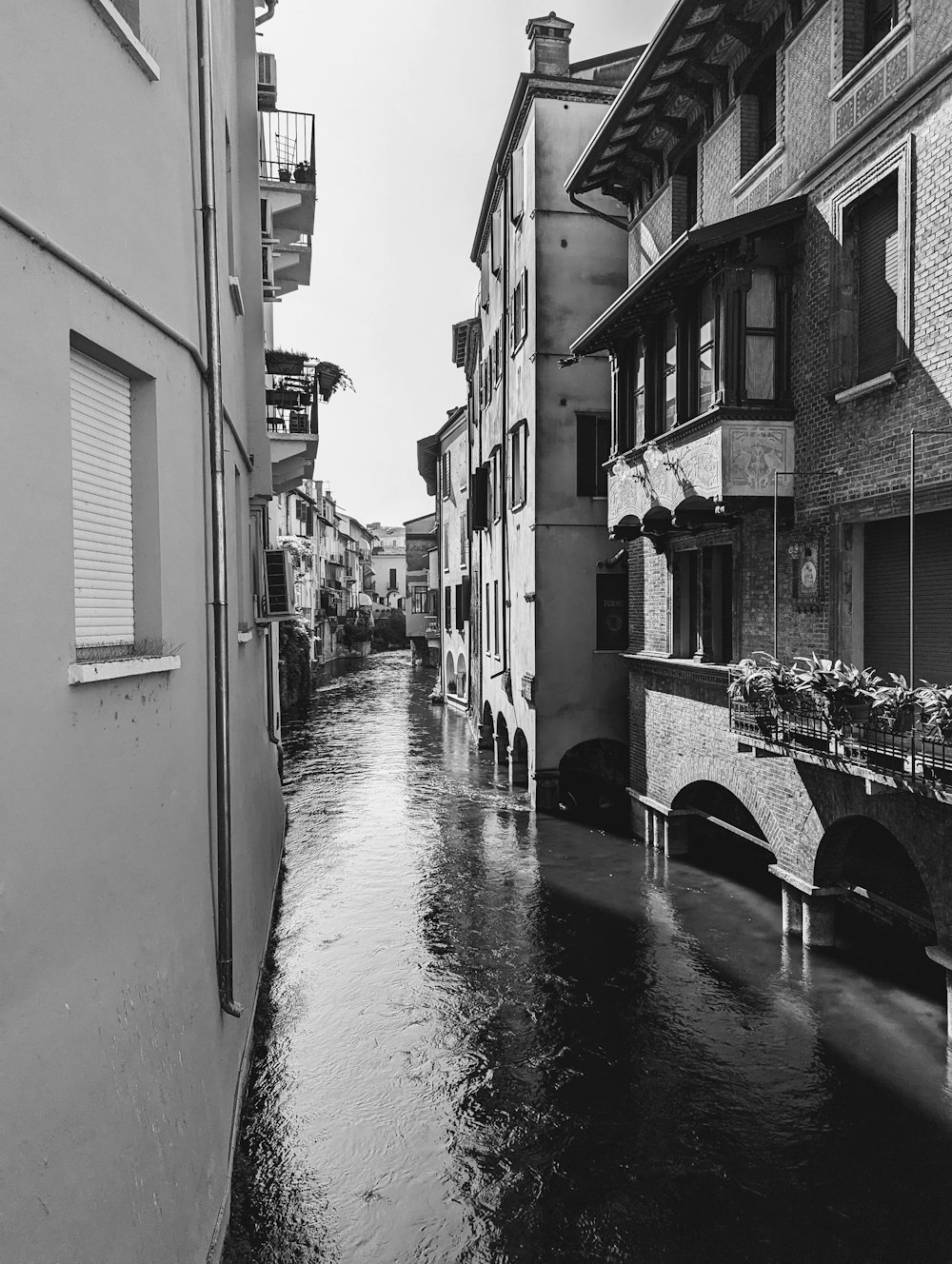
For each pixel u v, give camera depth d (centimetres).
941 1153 615
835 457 851
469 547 2683
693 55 1062
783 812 962
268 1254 530
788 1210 564
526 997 873
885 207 790
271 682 1486
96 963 348
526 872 1277
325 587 6016
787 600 944
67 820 328
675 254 906
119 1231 339
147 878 415
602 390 1675
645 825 1416
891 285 782
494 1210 570
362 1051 770
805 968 908
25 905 293
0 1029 271
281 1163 618
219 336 599
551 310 1661
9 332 297
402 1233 550
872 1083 699
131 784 399
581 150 1667
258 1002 862
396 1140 644
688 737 1223
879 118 765
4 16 299
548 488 1664
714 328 940
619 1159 619
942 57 681
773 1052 752
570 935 1030
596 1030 803
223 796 575
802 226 901
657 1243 539
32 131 320
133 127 433
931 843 717
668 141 1280
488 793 1844
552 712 1667
